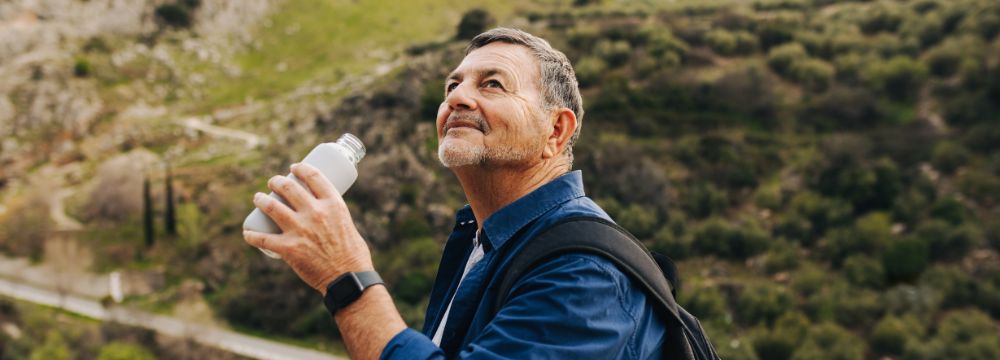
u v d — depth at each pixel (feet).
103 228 207.41
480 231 6.53
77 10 311.68
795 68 232.94
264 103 281.74
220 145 247.29
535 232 5.68
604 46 245.86
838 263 168.25
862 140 199.82
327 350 160.25
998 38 226.99
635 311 5.14
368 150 204.74
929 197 181.98
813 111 216.74
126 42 305.94
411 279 168.76
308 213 5.22
